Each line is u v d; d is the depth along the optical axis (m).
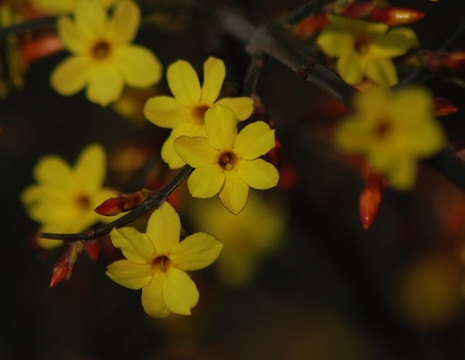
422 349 0.61
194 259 0.41
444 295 0.61
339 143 0.40
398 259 0.63
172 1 0.46
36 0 0.47
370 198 0.42
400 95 0.40
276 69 0.64
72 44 0.46
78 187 0.47
